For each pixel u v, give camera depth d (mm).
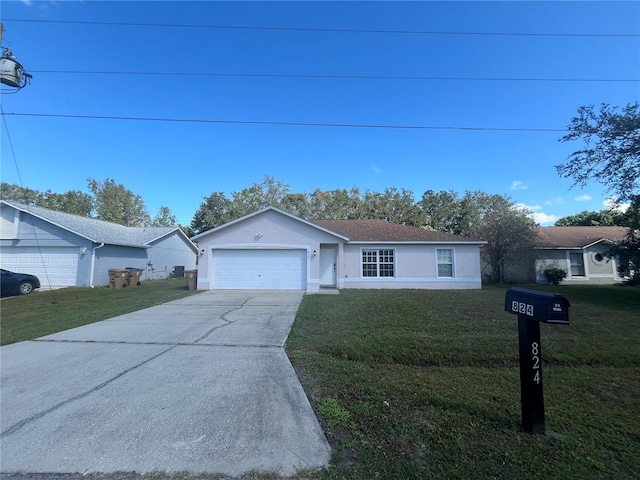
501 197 38188
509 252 19984
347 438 2986
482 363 5199
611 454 2750
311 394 3922
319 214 36625
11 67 8352
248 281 15289
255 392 3982
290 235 15344
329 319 8000
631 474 2502
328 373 4590
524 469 2537
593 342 6012
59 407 3619
